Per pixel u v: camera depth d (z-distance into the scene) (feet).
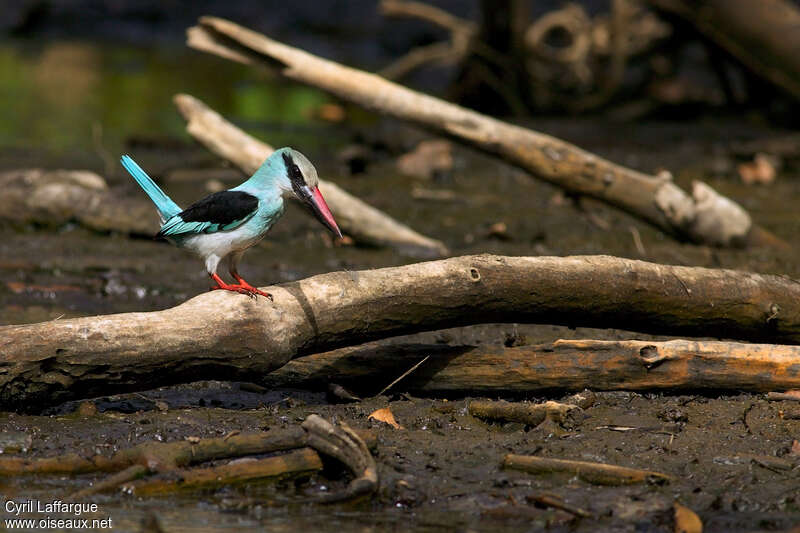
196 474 24.63
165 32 152.15
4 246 48.73
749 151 75.31
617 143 81.25
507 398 30.25
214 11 151.53
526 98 92.07
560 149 47.60
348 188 64.64
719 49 82.74
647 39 90.07
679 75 108.37
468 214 58.08
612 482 24.94
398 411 29.32
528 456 25.61
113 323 26.58
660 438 27.25
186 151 77.20
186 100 48.39
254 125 91.45
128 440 26.55
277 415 28.66
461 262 29.01
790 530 22.53
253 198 28.86
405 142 79.87
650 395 30.07
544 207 59.93
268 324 27.17
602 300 29.78
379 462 25.84
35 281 43.06
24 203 51.98
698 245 49.21
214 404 29.71
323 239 51.39
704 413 28.91
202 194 60.75
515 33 88.69
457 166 72.64
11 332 26.40
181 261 47.24
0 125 84.43
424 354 30.35
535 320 30.12
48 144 77.05
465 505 23.82
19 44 140.05
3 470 24.75
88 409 28.32
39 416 27.81
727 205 48.11
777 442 27.04
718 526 22.93
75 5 151.94
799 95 77.00
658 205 48.49
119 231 51.06
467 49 90.48
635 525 22.97
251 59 48.57
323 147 81.25
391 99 47.21
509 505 23.80
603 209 58.85
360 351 30.53
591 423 28.17
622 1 87.25
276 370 29.76
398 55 136.46
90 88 108.37
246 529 22.54
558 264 29.45
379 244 49.42
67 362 26.27
